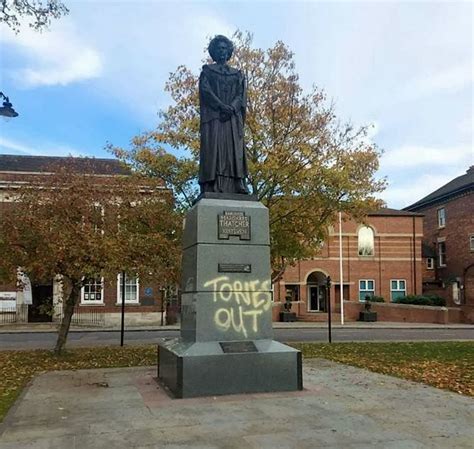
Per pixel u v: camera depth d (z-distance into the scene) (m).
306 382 9.84
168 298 30.09
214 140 10.27
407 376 11.44
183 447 5.87
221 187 10.19
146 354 16.69
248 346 8.92
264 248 9.53
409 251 46.22
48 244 14.48
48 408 7.81
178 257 15.90
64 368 13.35
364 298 45.31
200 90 10.56
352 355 16.41
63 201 15.42
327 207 20.50
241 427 6.66
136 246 15.21
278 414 7.29
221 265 9.27
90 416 7.29
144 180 18.91
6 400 8.77
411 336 26.27
